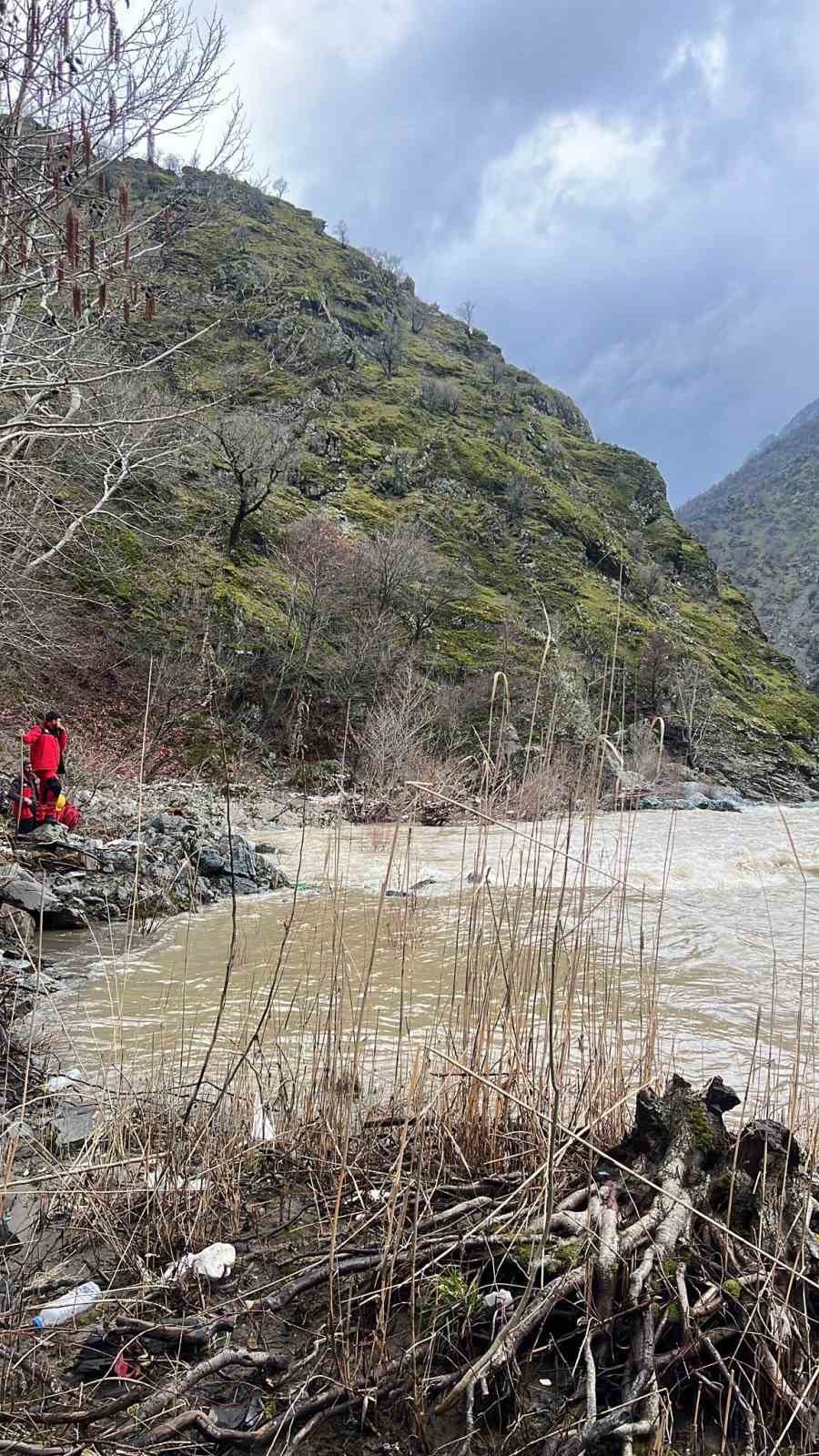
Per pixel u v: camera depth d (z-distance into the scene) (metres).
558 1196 3.29
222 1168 3.71
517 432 95.31
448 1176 3.76
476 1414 2.53
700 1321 2.71
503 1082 4.12
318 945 9.05
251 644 35.81
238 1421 2.51
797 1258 2.81
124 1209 3.58
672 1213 3.00
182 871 11.90
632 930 9.80
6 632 15.59
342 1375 2.59
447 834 18.14
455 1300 2.83
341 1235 3.37
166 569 37.56
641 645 52.28
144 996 7.47
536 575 69.19
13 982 6.41
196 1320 2.89
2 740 19.95
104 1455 2.33
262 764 24.09
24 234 7.04
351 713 31.09
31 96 7.38
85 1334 2.86
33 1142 3.96
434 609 49.66
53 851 11.73
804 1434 2.41
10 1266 3.24
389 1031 6.23
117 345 12.67
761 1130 3.23
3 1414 2.41
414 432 83.19
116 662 27.50
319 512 59.00
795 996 7.45
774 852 17.61
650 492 106.56
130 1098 4.41
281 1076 4.54
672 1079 3.69
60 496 13.89
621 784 4.77
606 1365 2.66
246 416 44.81
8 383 7.91
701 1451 2.43
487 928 5.19
